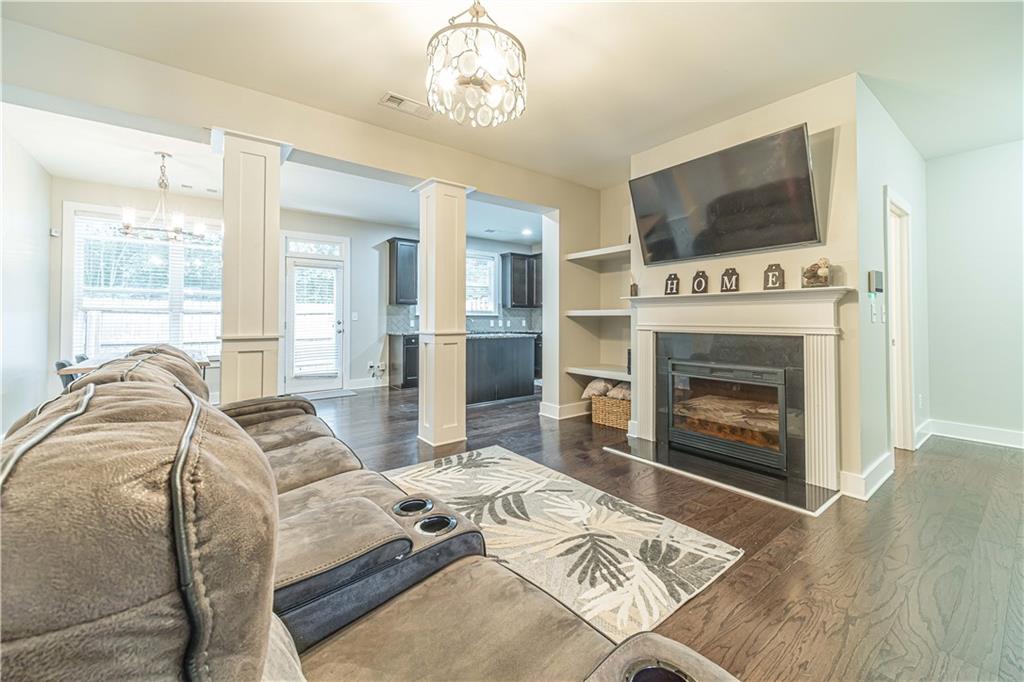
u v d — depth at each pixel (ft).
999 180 11.21
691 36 7.09
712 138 10.36
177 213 14.11
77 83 7.11
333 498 4.42
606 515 7.33
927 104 9.20
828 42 7.22
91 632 1.08
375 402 17.74
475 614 2.72
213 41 7.22
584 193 15.26
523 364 19.16
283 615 2.50
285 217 19.29
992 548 6.22
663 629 4.66
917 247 11.57
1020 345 11.02
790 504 7.70
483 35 5.74
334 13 6.59
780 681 3.98
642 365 11.85
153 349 6.15
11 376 11.30
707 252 10.19
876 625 4.70
